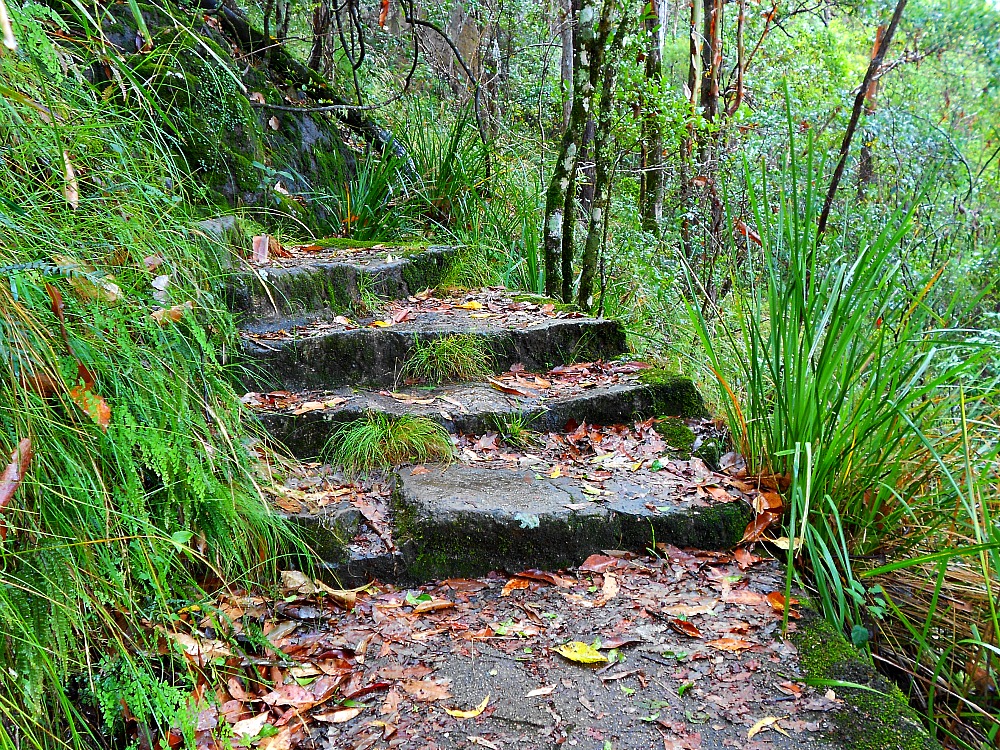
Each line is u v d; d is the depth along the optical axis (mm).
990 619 2148
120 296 1894
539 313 3793
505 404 2928
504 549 2258
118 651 1634
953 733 2021
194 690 1665
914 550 2328
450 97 7879
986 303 3951
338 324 3340
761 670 1819
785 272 2680
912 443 2365
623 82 4254
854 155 5957
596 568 2264
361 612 2053
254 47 5172
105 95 2369
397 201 5270
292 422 2645
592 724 1649
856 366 2424
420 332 3225
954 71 10281
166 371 1998
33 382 1582
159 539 1729
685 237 5070
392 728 1632
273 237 3906
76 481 1580
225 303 2938
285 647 1882
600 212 4078
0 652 1397
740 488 2527
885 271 2621
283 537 2166
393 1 8016
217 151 4195
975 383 2584
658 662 1849
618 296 4652
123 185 2203
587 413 2967
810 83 7188
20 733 1430
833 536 2320
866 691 1750
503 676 1802
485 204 5508
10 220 1603
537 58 8906
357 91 5746
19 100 1759
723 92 6008
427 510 2275
